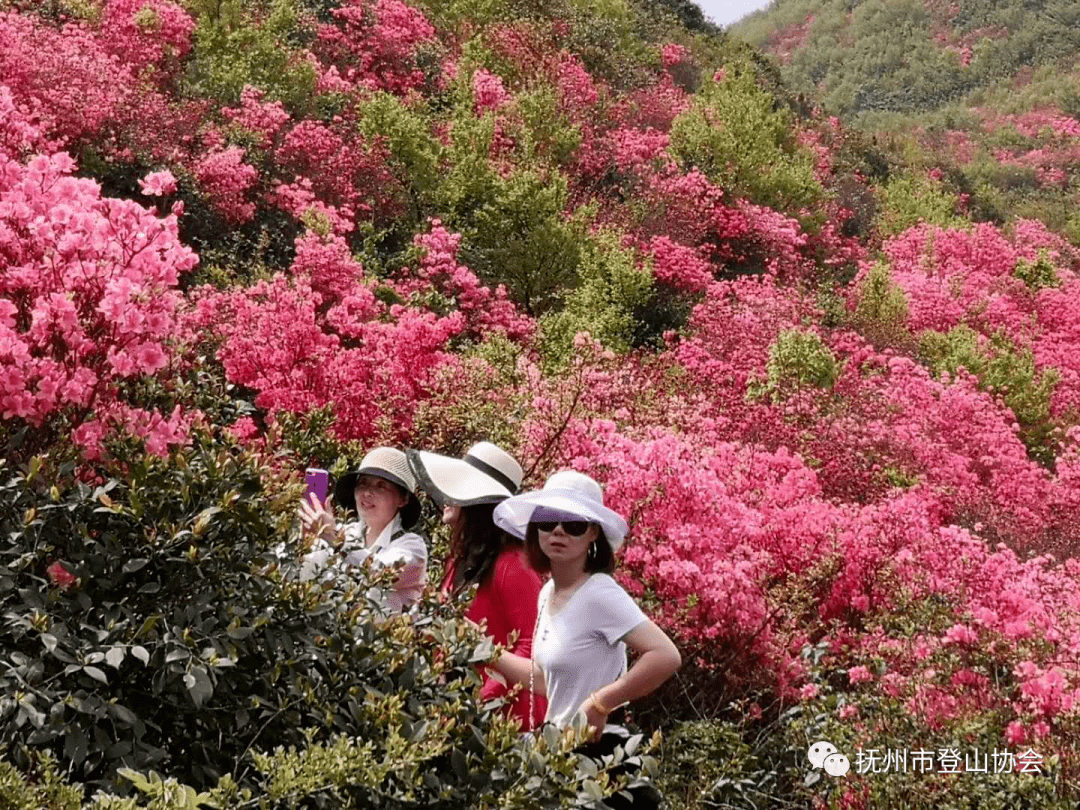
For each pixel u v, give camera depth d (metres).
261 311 8.29
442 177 15.90
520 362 9.20
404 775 2.83
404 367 8.70
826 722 5.35
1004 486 12.30
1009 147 98.38
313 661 3.29
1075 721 5.29
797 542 7.41
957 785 4.77
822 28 161.25
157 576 3.19
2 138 6.72
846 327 18.45
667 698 6.31
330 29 19.69
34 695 2.82
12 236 4.46
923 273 22.66
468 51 21.34
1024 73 138.12
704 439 9.36
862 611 7.19
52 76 11.97
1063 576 8.31
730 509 7.28
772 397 11.84
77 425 4.32
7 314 4.15
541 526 3.50
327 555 3.64
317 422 5.57
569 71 22.53
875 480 11.11
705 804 5.19
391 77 20.03
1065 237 45.81
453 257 13.76
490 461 4.30
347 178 14.54
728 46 37.81
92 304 4.45
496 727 3.02
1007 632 6.28
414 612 3.57
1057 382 17.55
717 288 15.73
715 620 6.45
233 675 3.11
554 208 14.73
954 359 17.03
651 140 21.52
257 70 16.31
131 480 3.21
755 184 21.77
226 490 3.30
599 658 3.45
